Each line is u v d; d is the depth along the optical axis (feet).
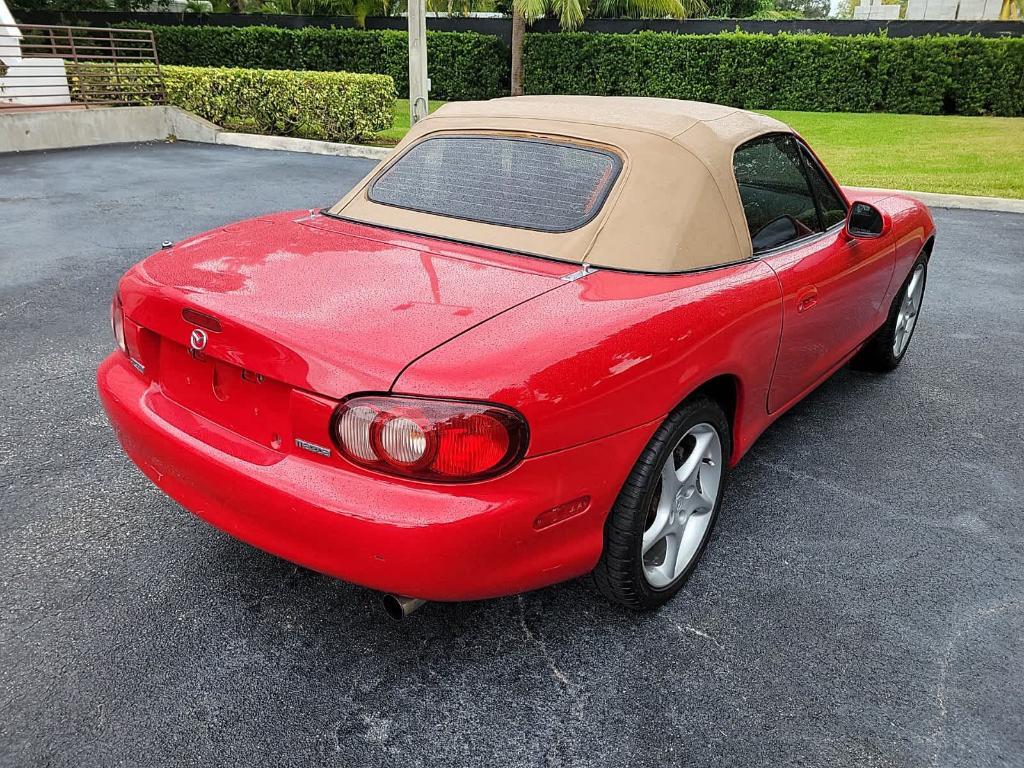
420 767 6.75
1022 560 9.91
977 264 24.57
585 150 9.21
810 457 12.52
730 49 66.49
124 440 8.39
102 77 49.49
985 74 61.21
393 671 7.79
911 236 14.24
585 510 7.22
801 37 64.59
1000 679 7.90
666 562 8.71
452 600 6.77
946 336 18.40
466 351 6.46
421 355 6.39
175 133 50.52
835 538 10.30
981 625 8.70
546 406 6.50
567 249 8.43
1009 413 14.30
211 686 7.51
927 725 7.31
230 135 48.49
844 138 51.31
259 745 6.89
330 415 6.41
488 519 6.36
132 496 10.68
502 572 6.73
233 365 7.13
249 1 106.01
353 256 8.39
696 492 8.99
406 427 6.10
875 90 64.03
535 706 7.41
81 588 8.81
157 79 51.90
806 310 10.23
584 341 6.93
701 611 8.82
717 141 9.44
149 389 8.32
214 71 50.47
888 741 7.13
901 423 13.82
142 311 7.91
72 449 11.84
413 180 10.00
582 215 8.64
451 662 7.93
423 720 7.22
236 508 7.03
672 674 7.86
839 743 7.09
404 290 7.46
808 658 8.13
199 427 7.60
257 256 8.46
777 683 7.77
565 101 10.49
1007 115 61.67
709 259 8.80
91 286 19.77
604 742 7.04
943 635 8.52
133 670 7.66
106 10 88.84
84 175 36.01
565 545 7.20
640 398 7.30
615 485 7.39
